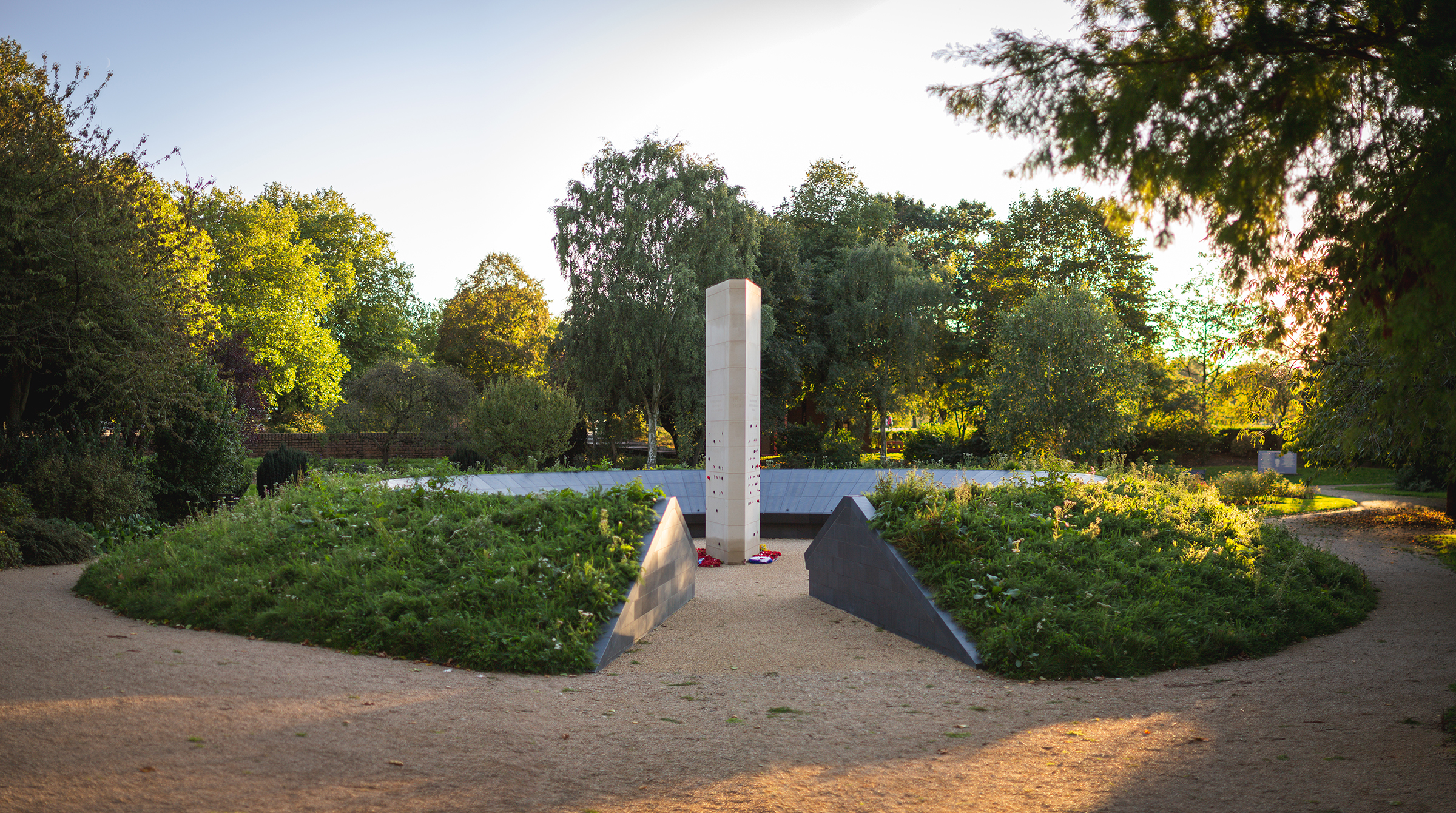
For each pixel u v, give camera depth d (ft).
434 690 21.79
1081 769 16.56
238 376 97.71
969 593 30.07
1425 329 15.39
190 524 38.93
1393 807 14.19
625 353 102.68
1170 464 67.51
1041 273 137.28
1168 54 15.96
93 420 59.62
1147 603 29.25
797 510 65.67
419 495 36.83
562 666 25.21
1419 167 15.51
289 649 25.48
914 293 117.29
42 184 49.49
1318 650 28.04
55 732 16.11
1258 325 19.84
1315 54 15.57
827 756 17.39
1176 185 16.30
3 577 36.45
